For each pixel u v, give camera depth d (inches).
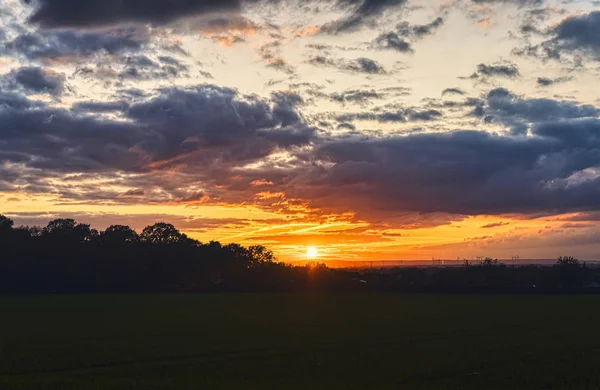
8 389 1239.5
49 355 1772.9
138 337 2283.5
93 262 6619.1
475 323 2908.5
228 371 1520.7
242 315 3449.8
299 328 2655.0
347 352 1870.1
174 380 1378.0
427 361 1669.5
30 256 6496.1
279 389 1242.6
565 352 1872.5
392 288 6579.7
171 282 7175.2
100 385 1301.7
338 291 6535.4
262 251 7819.9
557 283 6820.9
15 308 4013.3
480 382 1370.6
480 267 7347.4
